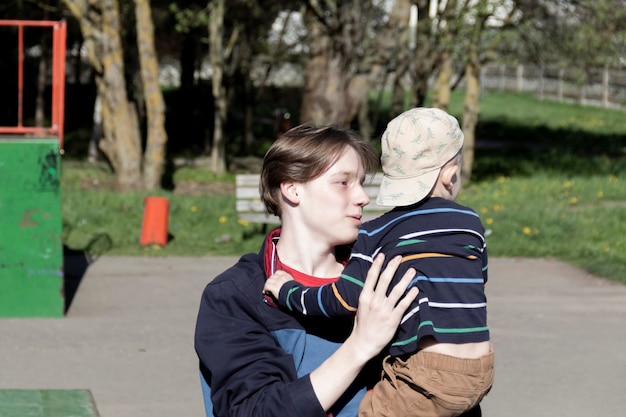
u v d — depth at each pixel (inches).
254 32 1046.4
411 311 104.2
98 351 320.5
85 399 267.6
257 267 112.5
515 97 1937.7
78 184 805.2
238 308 107.9
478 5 733.9
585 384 290.0
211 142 1152.8
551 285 441.1
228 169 979.9
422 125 113.0
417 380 104.7
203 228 567.8
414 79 820.6
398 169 113.2
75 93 1347.2
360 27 815.7
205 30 1086.4
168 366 304.3
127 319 366.0
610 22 791.7
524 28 784.3
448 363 104.1
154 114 762.2
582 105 1772.9
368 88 762.2
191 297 406.6
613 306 398.3
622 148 1214.9
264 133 1336.1
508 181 858.8
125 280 436.8
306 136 110.7
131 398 270.7
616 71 1737.2
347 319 108.3
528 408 267.0
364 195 111.1
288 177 110.0
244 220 532.1
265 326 107.3
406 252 105.7
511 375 298.4
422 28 780.0
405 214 109.9
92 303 391.5
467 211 109.7
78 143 1181.7
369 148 112.5
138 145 763.4
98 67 757.3
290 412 99.0
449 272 104.5
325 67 739.4
